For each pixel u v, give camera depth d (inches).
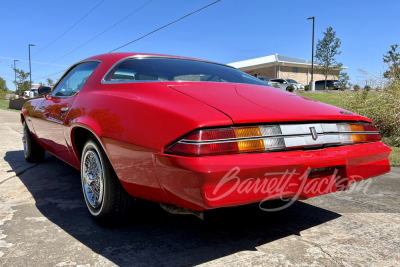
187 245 72.9
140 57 97.5
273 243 74.2
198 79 90.9
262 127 62.4
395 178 133.0
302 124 67.7
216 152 56.5
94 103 85.3
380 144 81.8
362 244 73.7
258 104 70.1
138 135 65.7
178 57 105.7
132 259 66.2
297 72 1326.3
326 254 68.9
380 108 244.1
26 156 156.8
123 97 77.5
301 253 69.3
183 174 56.6
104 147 74.9
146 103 69.9
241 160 57.2
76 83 109.8
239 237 77.5
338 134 73.0
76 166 106.0
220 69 104.0
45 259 66.1
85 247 71.6
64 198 106.2
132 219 83.7
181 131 58.2
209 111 61.6
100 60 103.7
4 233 78.5
